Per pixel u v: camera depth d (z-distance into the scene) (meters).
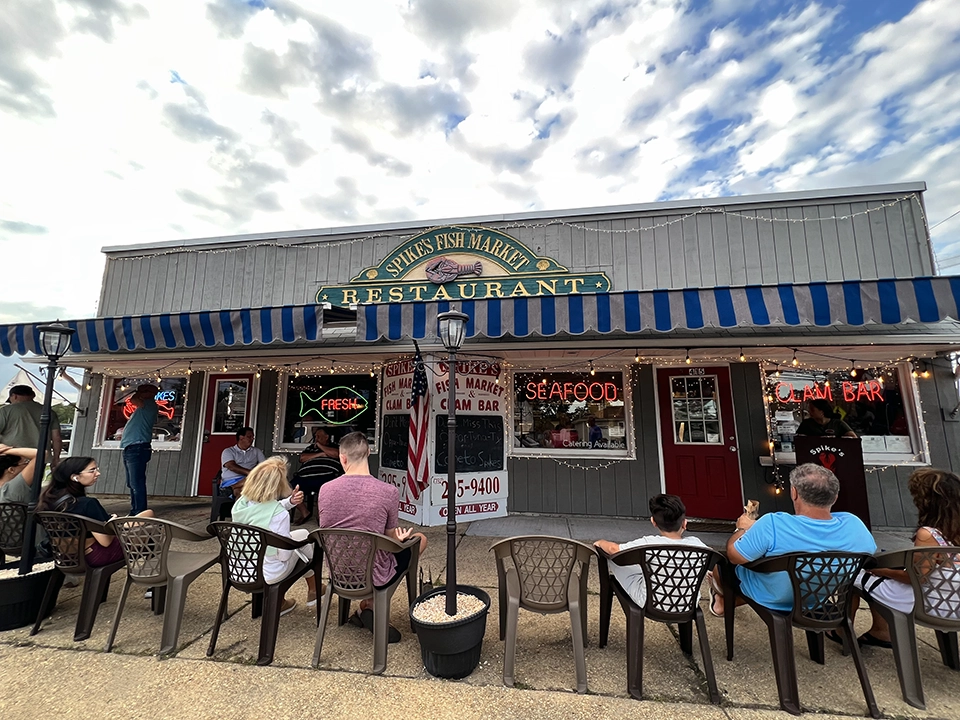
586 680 2.55
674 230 6.83
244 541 2.90
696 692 2.53
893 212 6.20
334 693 2.49
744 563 2.71
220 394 8.19
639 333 5.80
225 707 2.36
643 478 6.59
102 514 3.52
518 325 4.42
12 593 3.24
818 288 3.93
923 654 3.01
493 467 6.76
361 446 3.25
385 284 7.44
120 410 8.49
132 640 3.09
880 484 5.96
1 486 4.15
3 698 2.42
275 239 8.07
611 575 2.92
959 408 5.77
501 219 7.36
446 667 2.62
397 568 3.00
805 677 2.70
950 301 3.68
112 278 8.55
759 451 6.31
